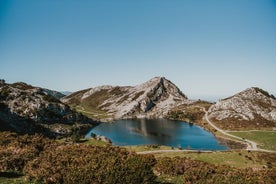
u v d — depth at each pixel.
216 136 156.62
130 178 17.72
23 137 39.97
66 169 21.20
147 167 18.92
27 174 23.39
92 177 17.55
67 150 30.16
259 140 139.62
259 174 22.56
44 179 20.73
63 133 151.88
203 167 29.33
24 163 26.44
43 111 163.88
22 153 28.41
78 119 193.25
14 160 26.34
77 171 18.02
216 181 19.64
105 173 17.61
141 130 182.25
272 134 151.00
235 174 20.86
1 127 119.19
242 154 89.50
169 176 28.83
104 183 17.36
